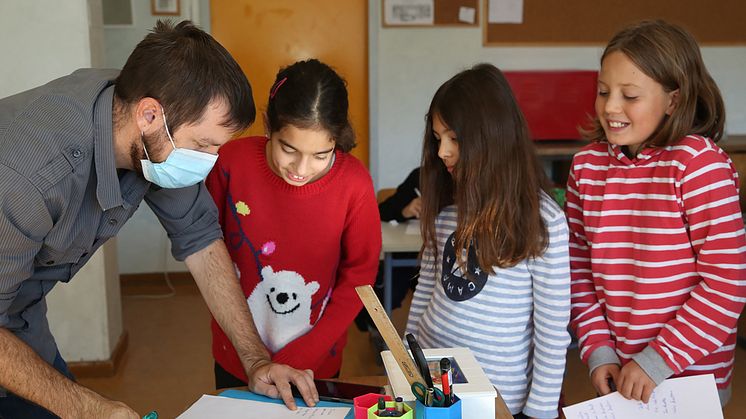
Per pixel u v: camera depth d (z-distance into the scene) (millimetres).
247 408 1235
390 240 2750
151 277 4453
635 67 1401
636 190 1451
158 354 3355
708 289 1368
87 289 3018
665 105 1421
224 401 1269
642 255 1438
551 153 4105
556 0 4438
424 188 1593
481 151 1417
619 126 1441
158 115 1132
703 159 1371
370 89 4449
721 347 1471
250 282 1613
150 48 1135
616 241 1479
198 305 4078
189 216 1424
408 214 3045
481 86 1442
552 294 1422
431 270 1616
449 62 4473
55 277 1335
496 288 1460
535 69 4520
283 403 1256
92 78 1203
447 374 1028
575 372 3059
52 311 3012
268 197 1549
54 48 2764
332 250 1578
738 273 1352
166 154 1177
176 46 1131
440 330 1514
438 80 4484
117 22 4113
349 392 1287
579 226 1588
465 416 1086
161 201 1395
